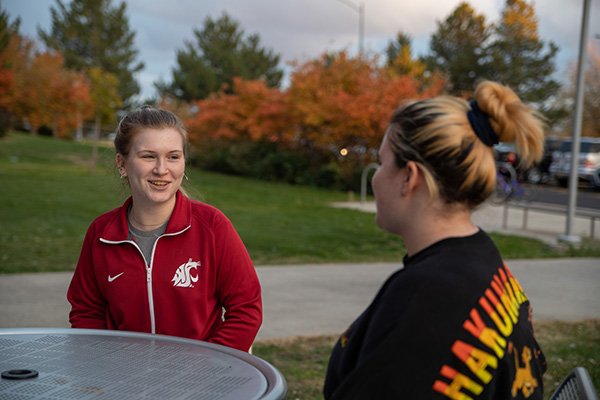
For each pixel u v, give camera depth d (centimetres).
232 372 150
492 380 107
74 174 2109
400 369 104
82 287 216
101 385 139
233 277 208
